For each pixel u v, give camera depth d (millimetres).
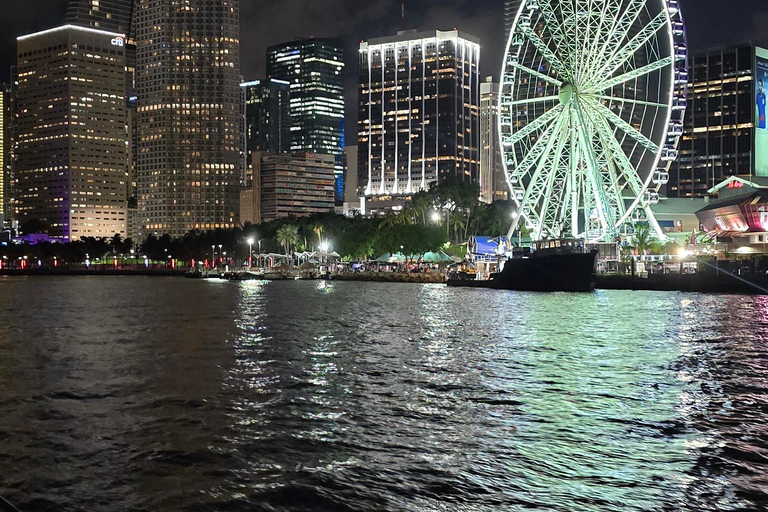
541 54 125312
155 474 23328
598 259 128750
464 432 28188
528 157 131000
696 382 38656
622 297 111875
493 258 165125
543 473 23203
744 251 154500
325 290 152625
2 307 104125
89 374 42469
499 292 131875
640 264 144875
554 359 47188
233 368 44344
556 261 127062
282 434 28109
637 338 58219
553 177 126812
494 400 34156
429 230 197125
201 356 49875
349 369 43656
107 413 32000
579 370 42719
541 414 31266
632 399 34219
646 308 88750
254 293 142625
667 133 122500
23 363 46906
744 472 23172
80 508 20484
